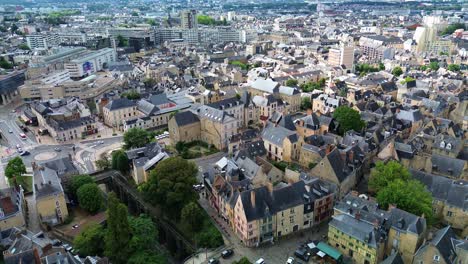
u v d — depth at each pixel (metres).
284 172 161.88
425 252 99.31
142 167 161.25
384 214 111.44
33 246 110.75
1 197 129.88
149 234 123.75
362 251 107.25
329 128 194.88
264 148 176.00
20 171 163.38
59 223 141.00
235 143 183.50
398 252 99.38
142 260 112.62
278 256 114.69
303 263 110.00
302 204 124.00
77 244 121.19
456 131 184.88
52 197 137.38
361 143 164.62
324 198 129.00
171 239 138.25
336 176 137.62
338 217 115.44
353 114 192.25
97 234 123.25
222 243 120.62
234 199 124.69
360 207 116.12
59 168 159.88
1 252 115.81
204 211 140.88
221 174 142.25
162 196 138.12
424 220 106.06
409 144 159.75
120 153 173.25
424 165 151.25
